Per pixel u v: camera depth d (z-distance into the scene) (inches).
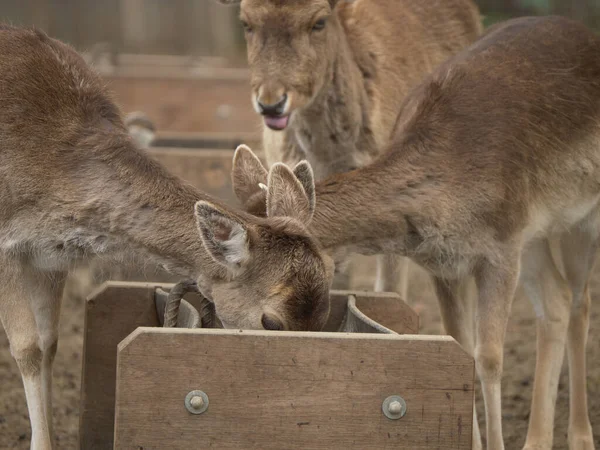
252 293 343.6
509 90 406.6
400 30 577.9
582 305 450.0
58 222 370.3
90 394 380.2
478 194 385.7
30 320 373.1
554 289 436.5
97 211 367.2
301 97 504.4
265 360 301.3
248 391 301.1
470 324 423.8
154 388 298.2
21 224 374.0
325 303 341.4
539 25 442.9
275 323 336.8
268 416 302.0
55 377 518.3
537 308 439.8
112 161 370.9
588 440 436.1
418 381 305.3
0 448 429.1
